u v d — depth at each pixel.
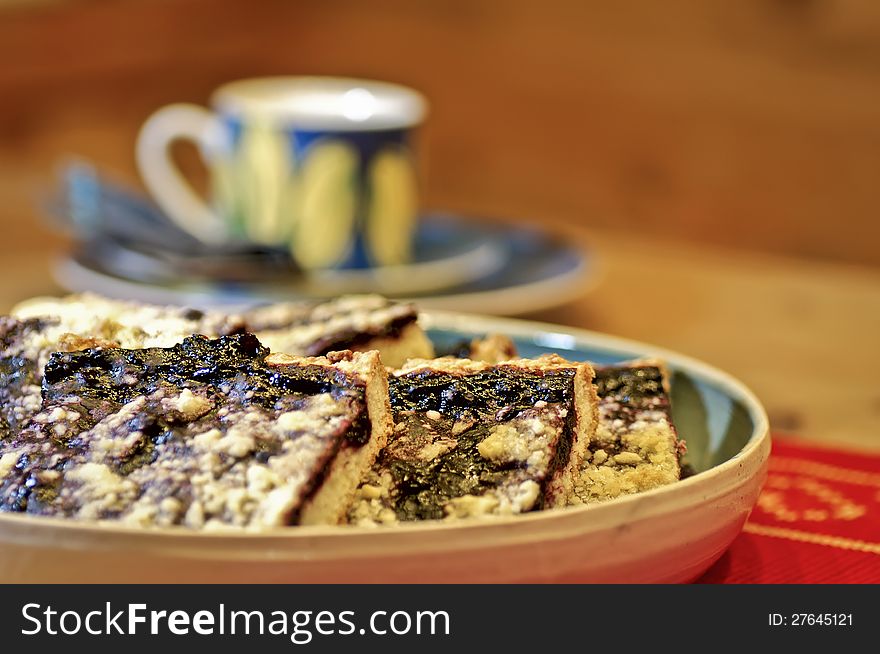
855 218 1.16
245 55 1.26
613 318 0.78
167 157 0.85
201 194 1.05
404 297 0.75
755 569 0.60
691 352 0.75
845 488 0.64
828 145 1.16
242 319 0.60
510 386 0.57
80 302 0.61
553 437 0.53
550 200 1.28
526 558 0.46
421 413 0.56
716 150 1.19
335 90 0.84
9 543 0.45
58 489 0.49
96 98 1.14
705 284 0.82
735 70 1.17
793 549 0.61
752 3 1.16
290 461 0.48
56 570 0.45
